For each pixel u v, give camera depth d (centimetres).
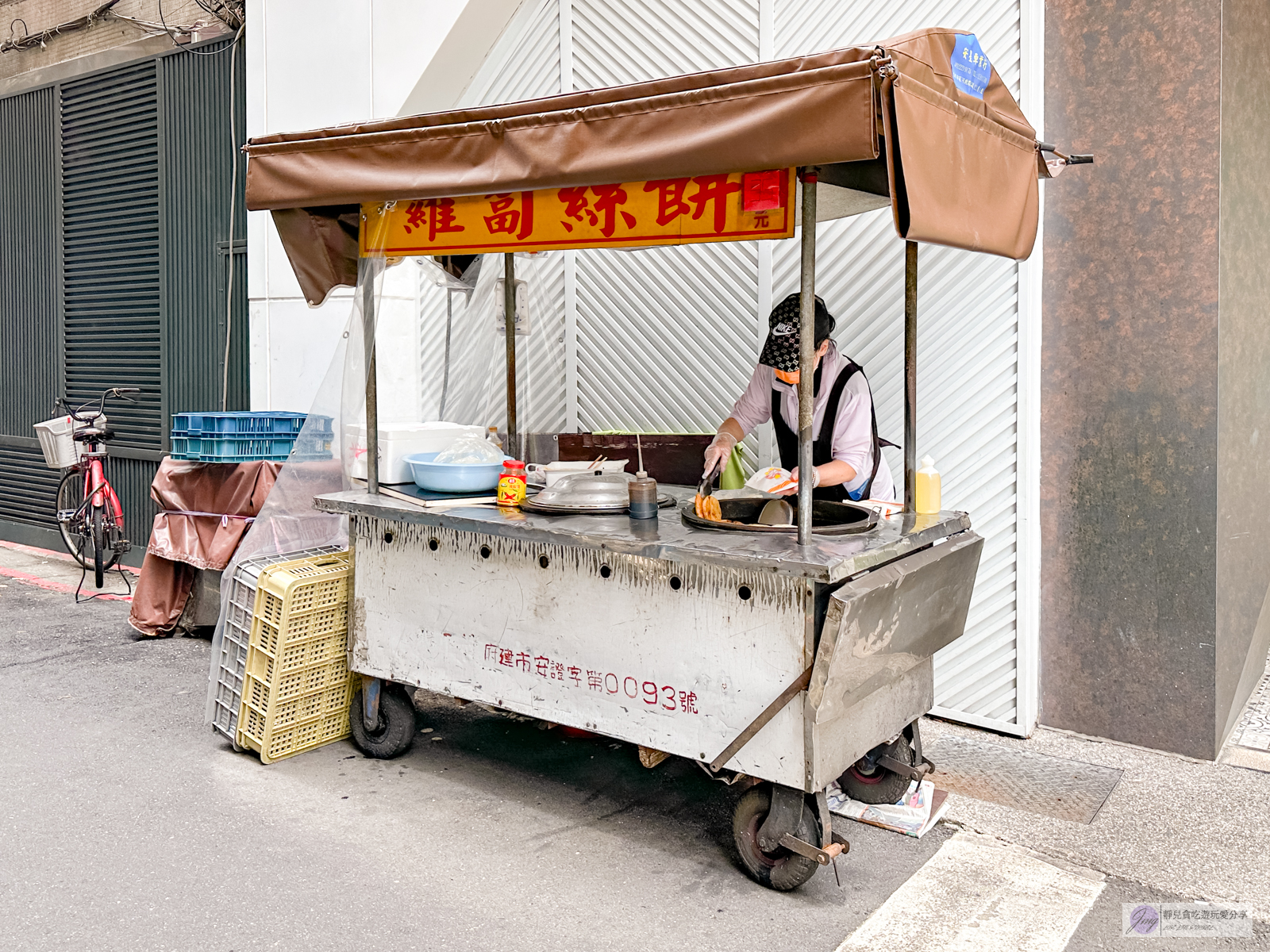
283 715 367
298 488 406
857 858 305
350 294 545
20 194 745
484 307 445
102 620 565
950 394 405
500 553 324
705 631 282
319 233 365
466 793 346
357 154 316
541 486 376
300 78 565
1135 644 388
